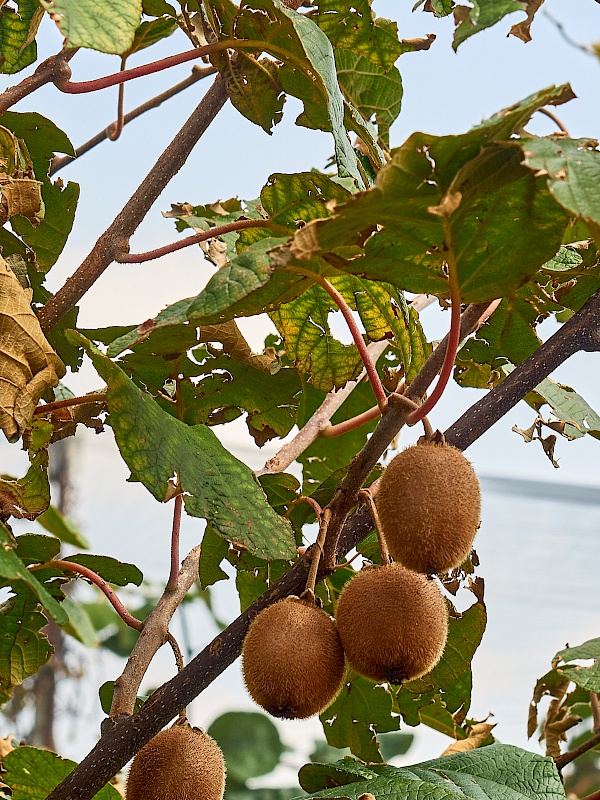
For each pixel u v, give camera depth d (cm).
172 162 108
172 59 106
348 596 100
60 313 108
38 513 109
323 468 140
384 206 92
